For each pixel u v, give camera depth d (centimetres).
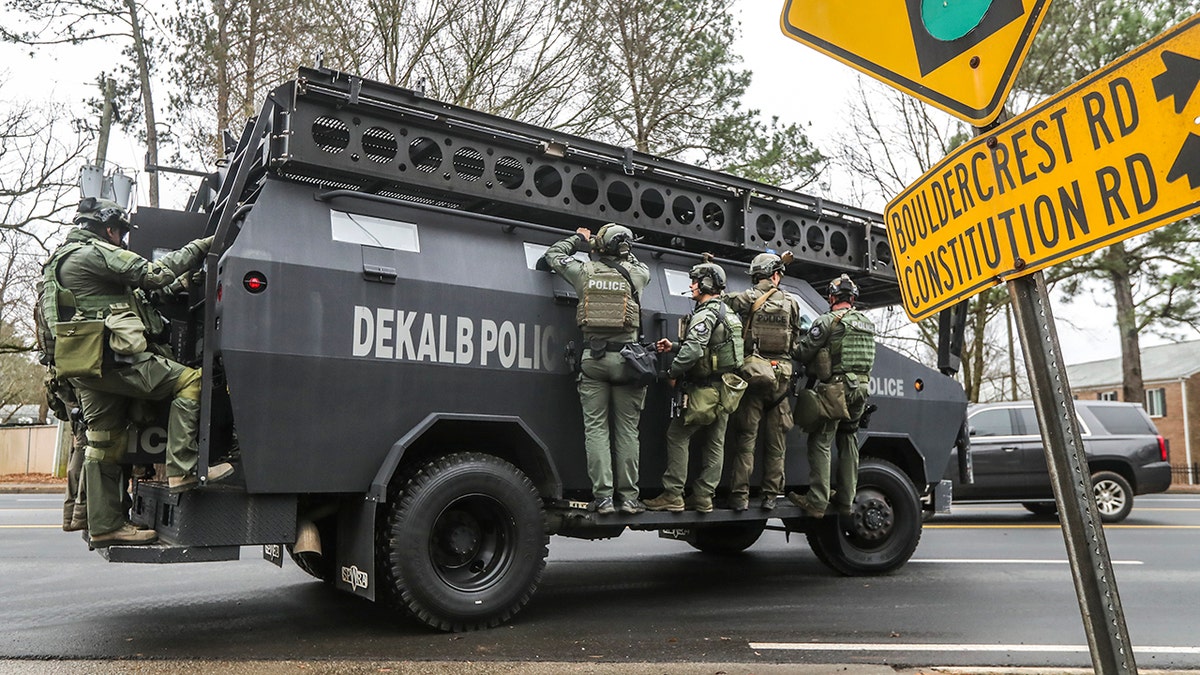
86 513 474
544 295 558
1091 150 193
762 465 662
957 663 437
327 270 482
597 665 421
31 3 1703
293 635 490
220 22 1745
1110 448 1186
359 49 1753
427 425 496
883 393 719
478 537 520
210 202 624
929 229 245
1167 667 445
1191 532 1027
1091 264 1944
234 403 450
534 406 546
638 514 563
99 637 482
